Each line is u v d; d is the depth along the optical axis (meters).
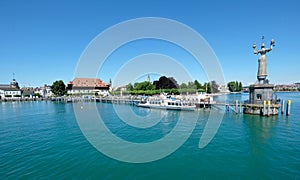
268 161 12.36
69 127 23.03
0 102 69.88
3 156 13.49
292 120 24.95
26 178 10.43
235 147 15.05
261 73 29.31
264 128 21.03
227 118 27.56
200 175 10.79
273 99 29.53
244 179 10.27
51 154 13.84
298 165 11.72
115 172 11.20
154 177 10.66
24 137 18.53
